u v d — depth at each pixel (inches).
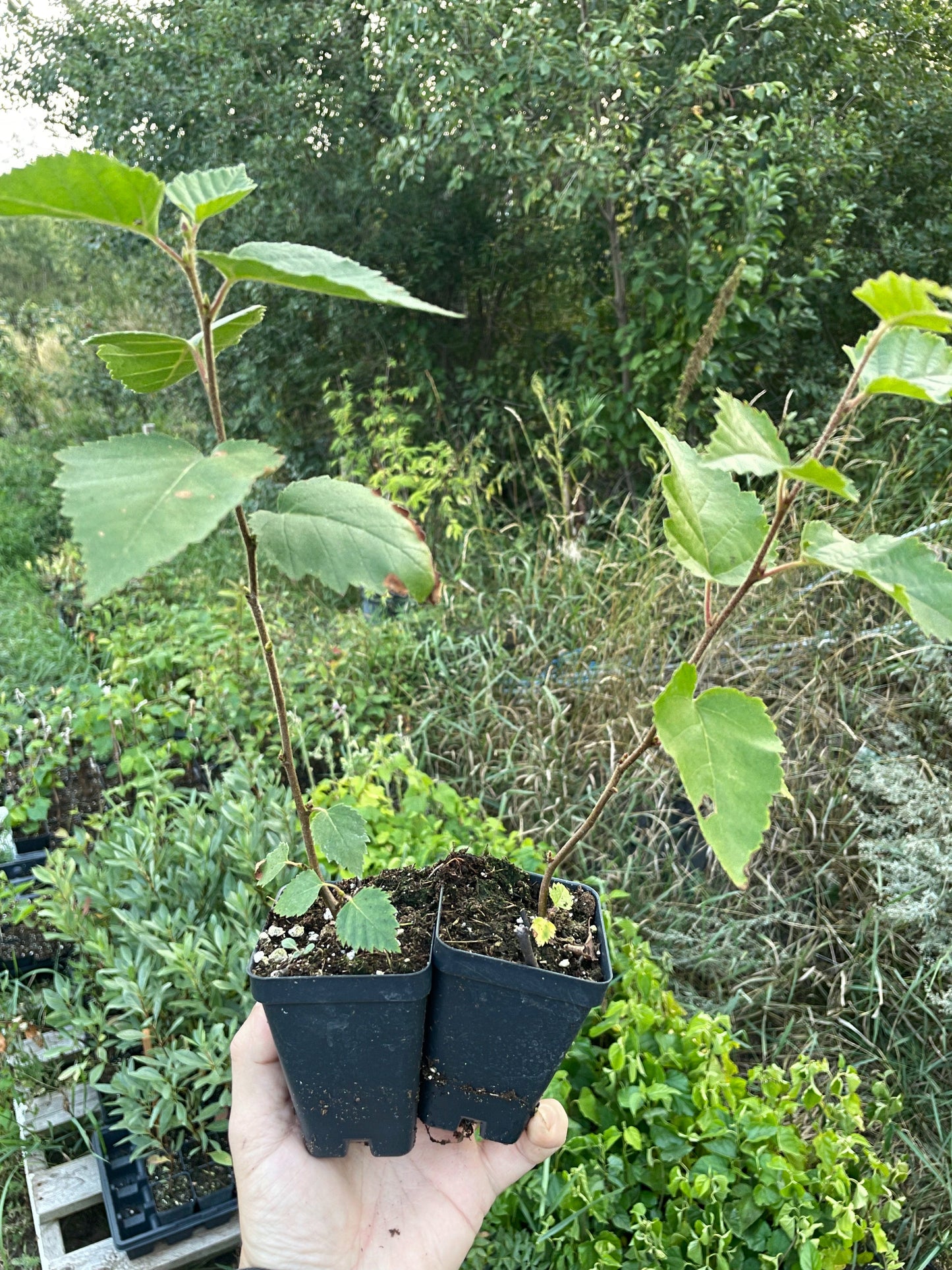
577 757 116.1
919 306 26.4
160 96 206.2
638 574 139.3
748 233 154.7
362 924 37.4
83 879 88.0
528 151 163.0
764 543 30.9
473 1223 52.9
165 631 156.9
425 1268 49.9
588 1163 70.7
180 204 27.8
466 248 211.5
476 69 157.5
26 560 225.3
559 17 159.2
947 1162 84.9
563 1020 39.8
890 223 190.7
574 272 206.7
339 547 30.5
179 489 25.3
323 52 199.8
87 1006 91.3
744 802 30.3
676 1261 65.4
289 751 36.9
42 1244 76.7
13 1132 83.4
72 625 183.6
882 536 31.3
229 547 218.4
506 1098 43.6
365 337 216.4
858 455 154.9
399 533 31.0
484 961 38.6
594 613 135.3
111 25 211.0
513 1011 39.9
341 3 183.5
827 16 171.2
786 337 176.7
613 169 155.9
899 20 180.9
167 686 146.1
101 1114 84.3
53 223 345.4
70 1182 80.9
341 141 198.2
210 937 83.4
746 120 152.2
